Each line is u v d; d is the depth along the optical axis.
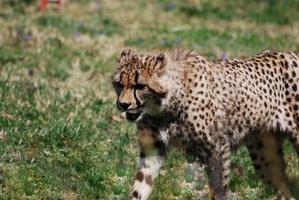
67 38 20.11
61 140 13.09
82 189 11.83
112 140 13.52
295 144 12.12
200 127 11.18
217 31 22.45
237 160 13.40
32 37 19.62
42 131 13.20
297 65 12.19
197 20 24.05
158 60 10.88
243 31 22.89
